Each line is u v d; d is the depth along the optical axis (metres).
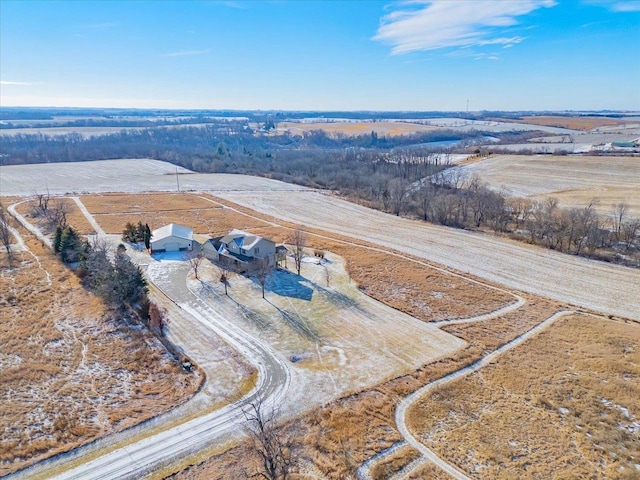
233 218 71.12
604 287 43.94
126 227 58.56
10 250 50.84
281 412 24.36
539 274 47.34
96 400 25.16
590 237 53.97
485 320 36.97
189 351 31.12
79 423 23.08
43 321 33.97
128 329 33.38
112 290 36.62
